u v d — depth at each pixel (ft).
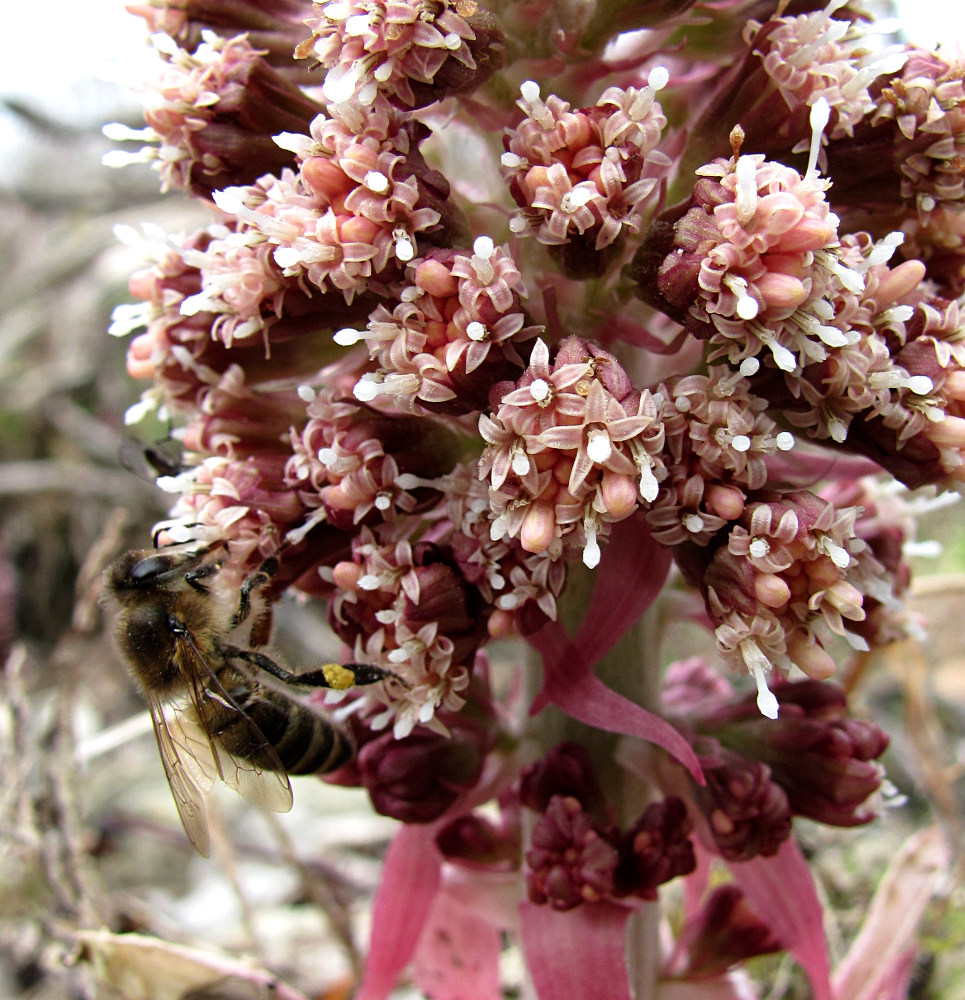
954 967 0.17
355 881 0.24
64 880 0.17
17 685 0.18
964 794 0.24
